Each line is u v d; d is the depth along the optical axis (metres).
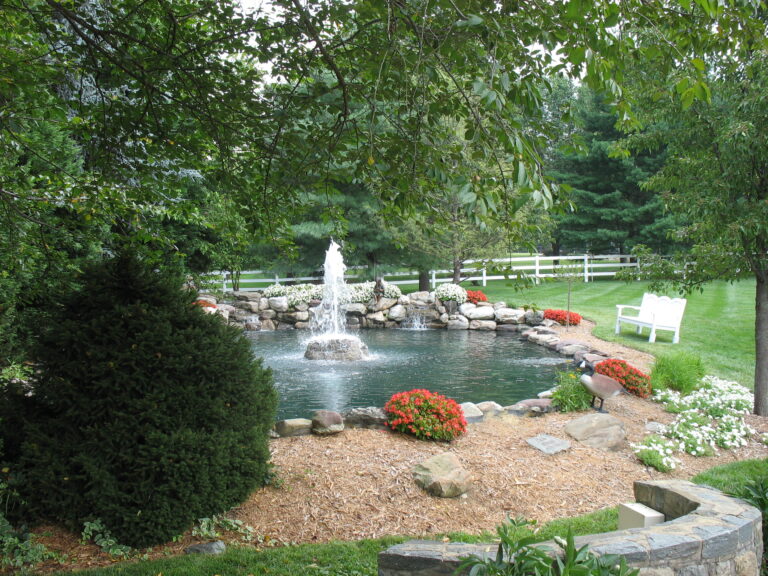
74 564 3.12
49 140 6.00
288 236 4.02
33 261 4.29
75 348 3.41
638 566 2.28
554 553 2.27
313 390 7.95
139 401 3.39
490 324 14.55
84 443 3.33
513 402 7.28
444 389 7.99
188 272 13.85
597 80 2.08
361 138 2.98
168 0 3.37
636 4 2.24
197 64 3.23
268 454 4.09
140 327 3.49
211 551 3.33
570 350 10.55
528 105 2.09
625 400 6.82
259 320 15.60
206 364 3.62
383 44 2.53
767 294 6.21
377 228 18.27
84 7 4.10
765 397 6.31
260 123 3.18
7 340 5.23
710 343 10.37
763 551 2.75
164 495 3.39
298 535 3.66
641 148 6.17
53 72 3.56
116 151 3.91
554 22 2.03
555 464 4.95
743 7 2.25
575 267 12.55
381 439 5.39
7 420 3.47
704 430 5.62
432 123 2.63
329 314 15.50
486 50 2.08
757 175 5.65
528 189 1.85
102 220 4.18
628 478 4.74
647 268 6.34
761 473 4.72
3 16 3.56
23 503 3.33
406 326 15.34
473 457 5.03
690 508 2.83
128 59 3.04
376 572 3.12
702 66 2.05
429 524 3.86
